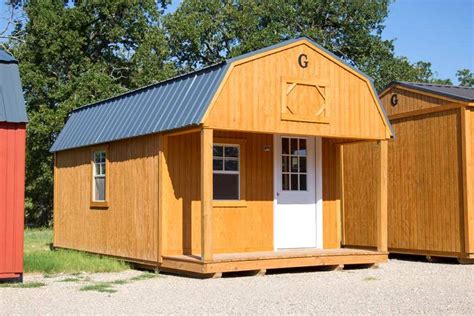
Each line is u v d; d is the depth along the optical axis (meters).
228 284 10.73
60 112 26.55
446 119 14.57
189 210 12.84
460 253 14.09
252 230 13.62
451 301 8.90
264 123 12.12
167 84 13.37
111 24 30.19
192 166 12.97
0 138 10.80
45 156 28.31
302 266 12.52
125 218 13.80
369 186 16.14
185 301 8.86
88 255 15.04
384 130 13.79
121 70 31.19
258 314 7.84
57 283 10.84
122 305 8.51
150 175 12.88
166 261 12.22
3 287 10.31
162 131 12.24
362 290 10.02
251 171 13.72
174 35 34.19
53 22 27.91
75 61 28.84
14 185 10.88
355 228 16.48
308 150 14.57
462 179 14.11
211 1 34.81
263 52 12.18
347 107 13.27
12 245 10.81
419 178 15.22
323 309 8.21
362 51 35.78
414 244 15.25
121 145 14.09
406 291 9.91
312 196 14.55
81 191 16.08
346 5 35.47
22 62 28.11
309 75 12.79
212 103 11.42
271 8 35.16
